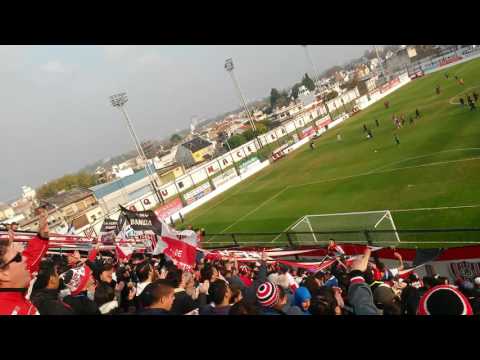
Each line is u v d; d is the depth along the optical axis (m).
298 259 19.06
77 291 7.26
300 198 35.41
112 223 19.61
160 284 4.18
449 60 88.25
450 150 30.78
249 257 15.65
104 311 6.02
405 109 57.34
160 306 4.11
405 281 10.52
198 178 61.19
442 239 18.66
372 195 28.39
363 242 21.25
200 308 5.09
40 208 4.77
